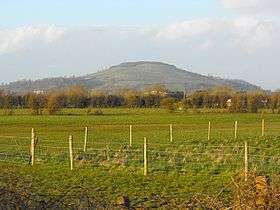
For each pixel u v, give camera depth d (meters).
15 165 39.12
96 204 19.91
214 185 31.33
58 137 71.00
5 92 164.50
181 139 65.25
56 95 161.38
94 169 38.25
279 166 37.66
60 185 30.72
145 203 25.44
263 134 69.81
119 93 190.38
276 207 14.73
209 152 47.09
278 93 159.38
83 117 129.25
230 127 92.06
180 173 36.38
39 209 18.61
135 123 106.50
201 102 165.88
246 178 15.34
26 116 134.38
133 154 46.03
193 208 18.27
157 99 181.38
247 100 154.75
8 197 18.70
